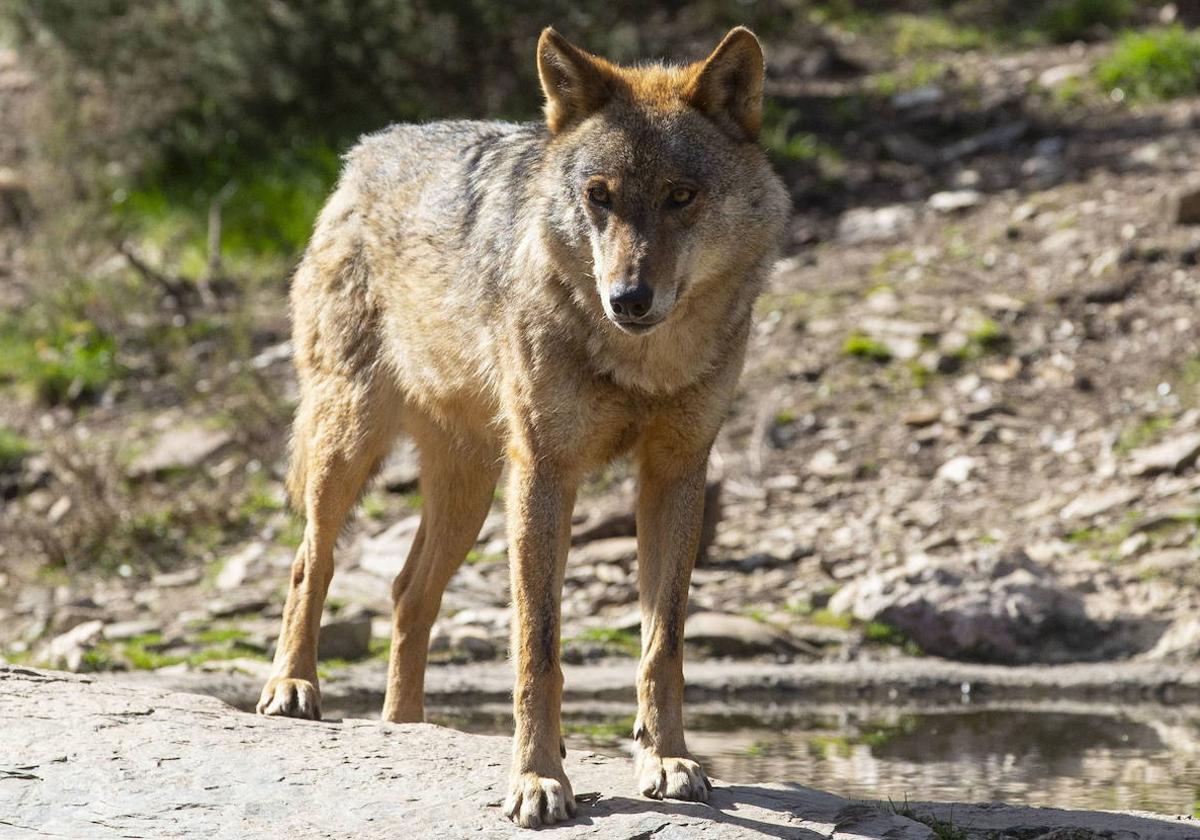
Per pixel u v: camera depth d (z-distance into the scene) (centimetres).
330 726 729
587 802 620
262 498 1504
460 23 2044
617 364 672
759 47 700
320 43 2047
